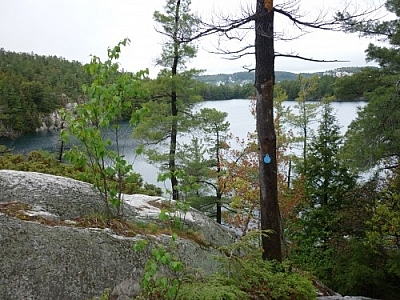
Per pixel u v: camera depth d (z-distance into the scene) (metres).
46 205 4.70
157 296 3.77
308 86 23.83
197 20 6.46
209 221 6.89
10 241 3.64
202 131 17.72
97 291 3.81
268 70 6.32
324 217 16.09
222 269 4.87
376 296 13.98
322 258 15.41
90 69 4.39
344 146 16.42
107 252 4.12
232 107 56.22
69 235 4.03
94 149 4.48
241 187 15.05
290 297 4.98
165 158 16.14
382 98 13.86
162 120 15.90
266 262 5.52
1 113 24.19
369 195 16.17
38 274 3.57
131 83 4.38
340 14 6.02
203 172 17.09
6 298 3.31
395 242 13.88
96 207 5.11
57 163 9.34
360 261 14.24
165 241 4.91
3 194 4.64
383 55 16.77
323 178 17.09
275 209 6.55
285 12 6.12
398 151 14.25
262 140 6.46
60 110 4.53
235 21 6.23
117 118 4.82
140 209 6.01
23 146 30.28
